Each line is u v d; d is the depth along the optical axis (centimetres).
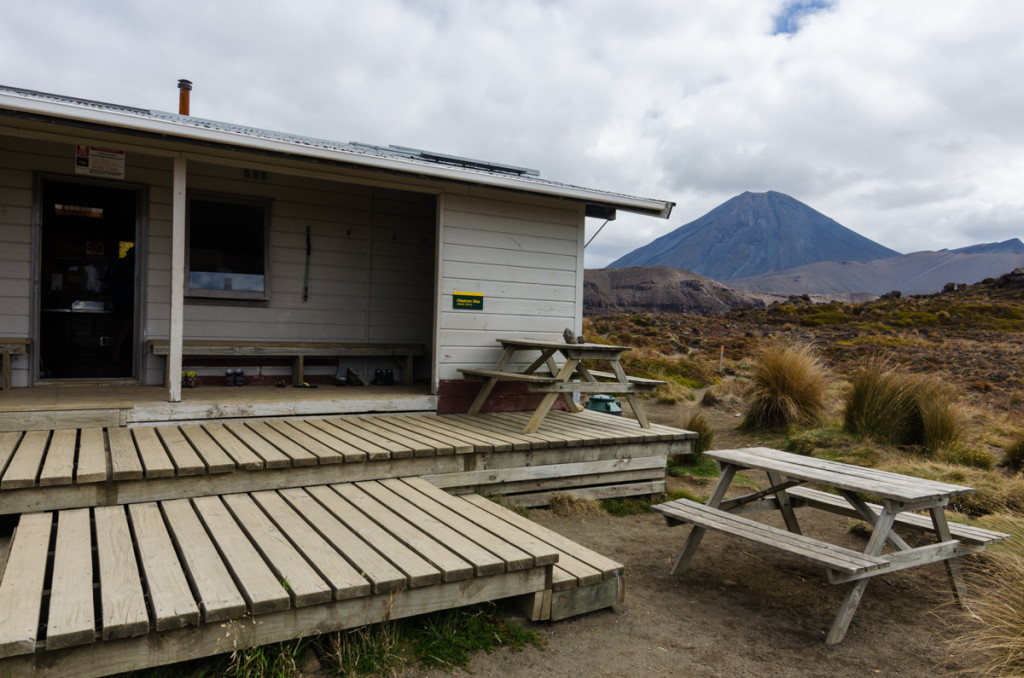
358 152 514
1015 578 312
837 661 289
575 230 682
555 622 308
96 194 616
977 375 1917
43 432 442
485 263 632
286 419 543
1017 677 261
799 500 439
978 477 614
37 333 582
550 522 481
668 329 3519
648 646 293
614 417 650
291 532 317
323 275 712
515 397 664
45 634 223
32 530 306
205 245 654
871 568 307
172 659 222
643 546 443
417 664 260
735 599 356
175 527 320
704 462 711
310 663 250
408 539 312
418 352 732
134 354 629
